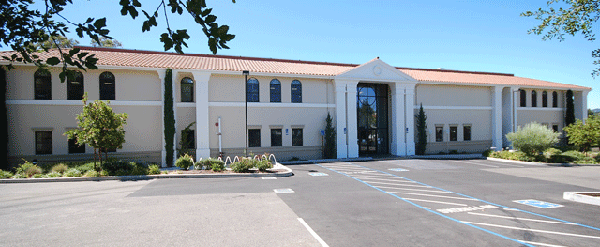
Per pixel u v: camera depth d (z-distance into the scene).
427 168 18.83
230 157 21.59
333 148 23.81
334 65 31.09
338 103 24.34
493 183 13.63
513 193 11.46
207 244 6.12
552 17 7.38
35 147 18.36
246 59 28.69
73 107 18.97
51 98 18.69
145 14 2.84
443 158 24.75
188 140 20.98
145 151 19.94
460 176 15.67
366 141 26.92
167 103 19.52
